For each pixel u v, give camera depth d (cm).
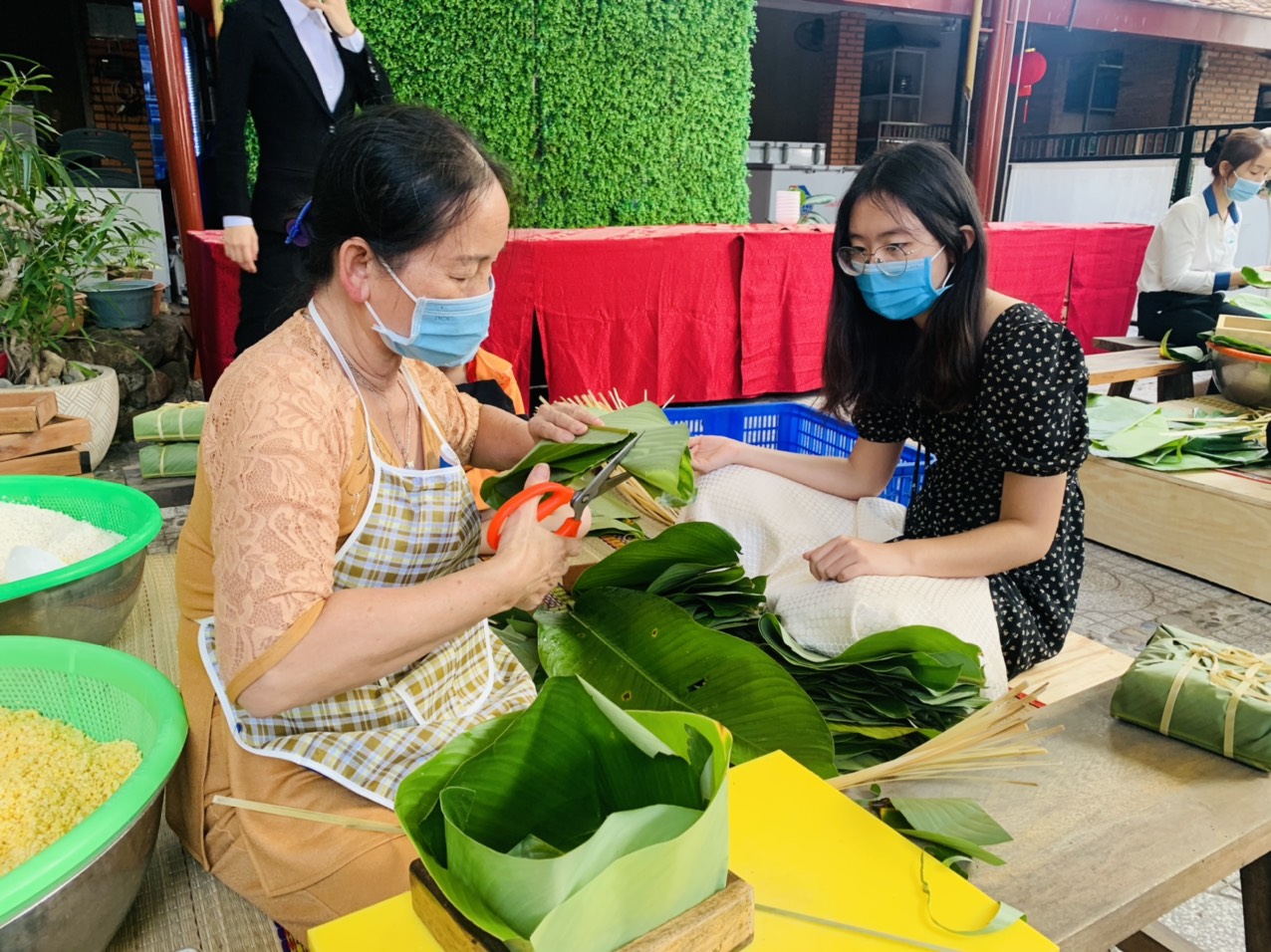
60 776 122
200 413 290
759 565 205
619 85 607
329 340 112
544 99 585
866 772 112
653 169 638
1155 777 115
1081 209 930
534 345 438
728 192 675
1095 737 124
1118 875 97
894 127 1267
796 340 484
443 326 110
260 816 116
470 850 59
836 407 202
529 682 142
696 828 61
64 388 356
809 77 1267
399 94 545
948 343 163
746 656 139
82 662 133
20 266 360
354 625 99
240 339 330
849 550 169
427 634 102
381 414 121
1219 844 102
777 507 208
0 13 926
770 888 76
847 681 154
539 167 598
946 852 98
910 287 162
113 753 125
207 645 120
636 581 174
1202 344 414
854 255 167
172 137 455
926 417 186
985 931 72
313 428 103
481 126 572
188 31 752
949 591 163
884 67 1287
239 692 99
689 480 134
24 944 93
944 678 143
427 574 124
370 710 121
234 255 309
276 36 287
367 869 108
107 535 192
